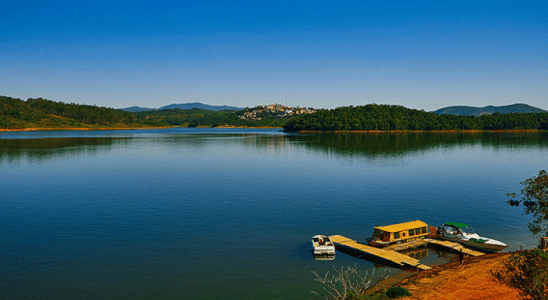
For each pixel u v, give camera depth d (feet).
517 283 78.43
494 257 134.51
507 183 290.15
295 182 296.51
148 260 133.08
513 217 193.57
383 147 641.40
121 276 119.44
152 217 189.57
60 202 221.87
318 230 171.94
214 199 233.14
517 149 587.68
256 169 372.79
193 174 337.93
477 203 224.74
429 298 95.20
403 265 130.31
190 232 165.89
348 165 401.70
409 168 375.25
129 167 382.42
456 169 366.43
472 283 104.27
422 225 161.38
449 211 206.39
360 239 160.86
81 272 122.21
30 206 211.41
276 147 650.02
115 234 161.79
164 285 113.29
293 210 206.80
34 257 134.51
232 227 174.09
